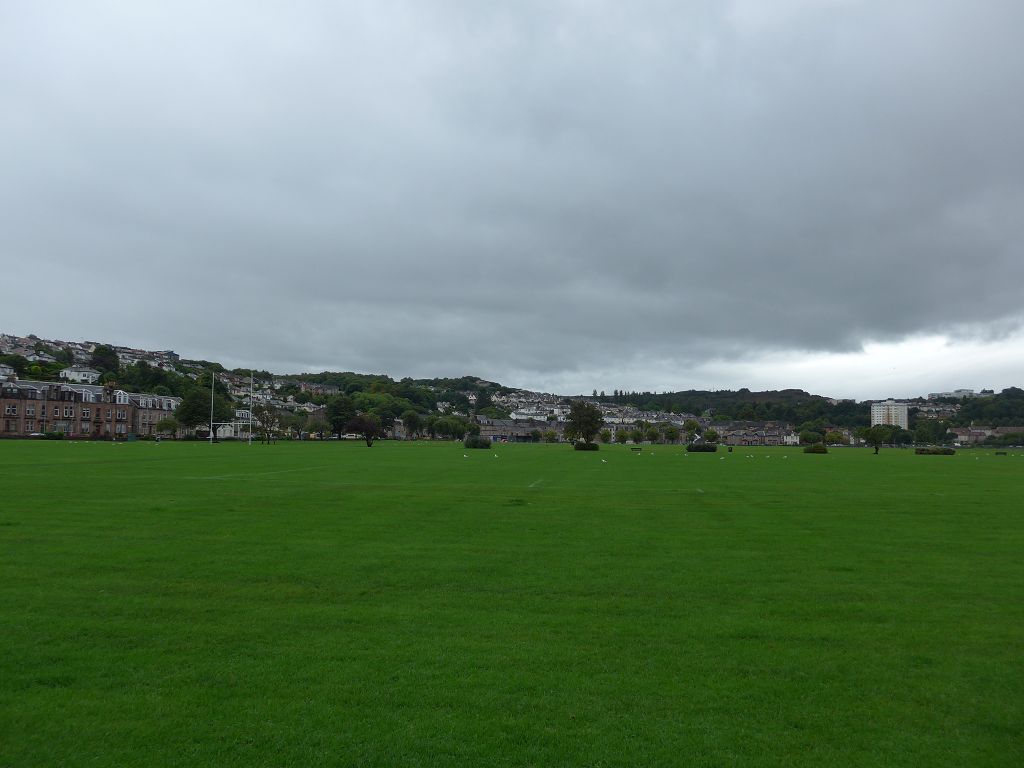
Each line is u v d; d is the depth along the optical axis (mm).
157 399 185875
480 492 30625
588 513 23516
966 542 18062
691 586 13031
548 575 13836
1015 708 7844
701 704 7832
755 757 6730
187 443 120500
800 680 8547
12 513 22000
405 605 11625
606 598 12156
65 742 6914
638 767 6543
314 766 6500
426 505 25328
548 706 7730
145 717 7426
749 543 17688
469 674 8586
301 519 21406
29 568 14133
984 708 7828
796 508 25469
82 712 7535
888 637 10148
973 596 12461
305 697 7906
